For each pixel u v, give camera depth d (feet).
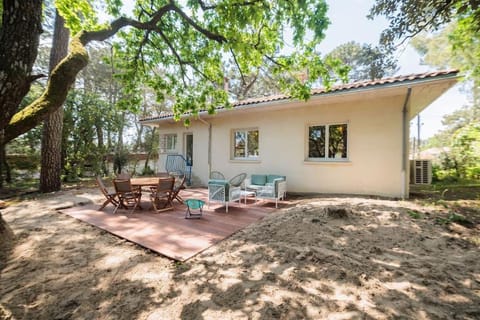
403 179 20.16
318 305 6.45
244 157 29.94
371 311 6.10
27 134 35.04
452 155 32.50
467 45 21.66
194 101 17.97
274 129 26.84
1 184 29.84
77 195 23.77
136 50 15.69
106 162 43.73
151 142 54.44
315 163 24.34
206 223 14.42
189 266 9.06
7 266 9.30
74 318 6.34
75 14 12.69
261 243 10.93
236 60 15.14
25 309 6.73
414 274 7.75
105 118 40.45
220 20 12.78
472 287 6.96
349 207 15.84
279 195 19.24
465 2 12.55
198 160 33.81
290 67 13.93
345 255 9.24
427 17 14.70
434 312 5.98
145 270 8.86
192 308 6.59
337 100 22.20
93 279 8.26
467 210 14.20
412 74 17.66
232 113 28.96
